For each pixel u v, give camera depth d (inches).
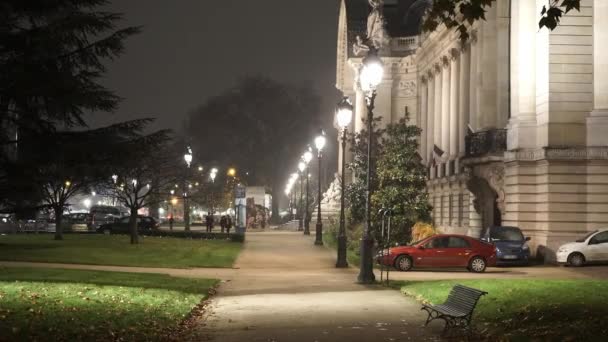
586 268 1252.5
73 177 1049.5
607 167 1359.5
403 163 1627.7
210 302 751.1
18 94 935.7
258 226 3105.3
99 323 563.8
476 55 2073.1
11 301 652.7
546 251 1363.2
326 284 941.8
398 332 556.7
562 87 1392.7
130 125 973.8
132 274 998.4
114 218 2679.6
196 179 2571.4
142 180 1843.0
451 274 1140.5
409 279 1026.1
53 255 1299.2
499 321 584.1
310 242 1964.8
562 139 1387.8
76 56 978.1
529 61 1478.8
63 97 949.8
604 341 473.1
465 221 1987.0
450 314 531.8
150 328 560.4
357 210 1772.9
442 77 2522.1
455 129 2336.4
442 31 2346.2
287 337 536.4
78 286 799.1
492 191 1615.4
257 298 784.9
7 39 959.6
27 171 977.5
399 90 2832.2
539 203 1413.6
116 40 987.3
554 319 571.5
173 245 1685.5
